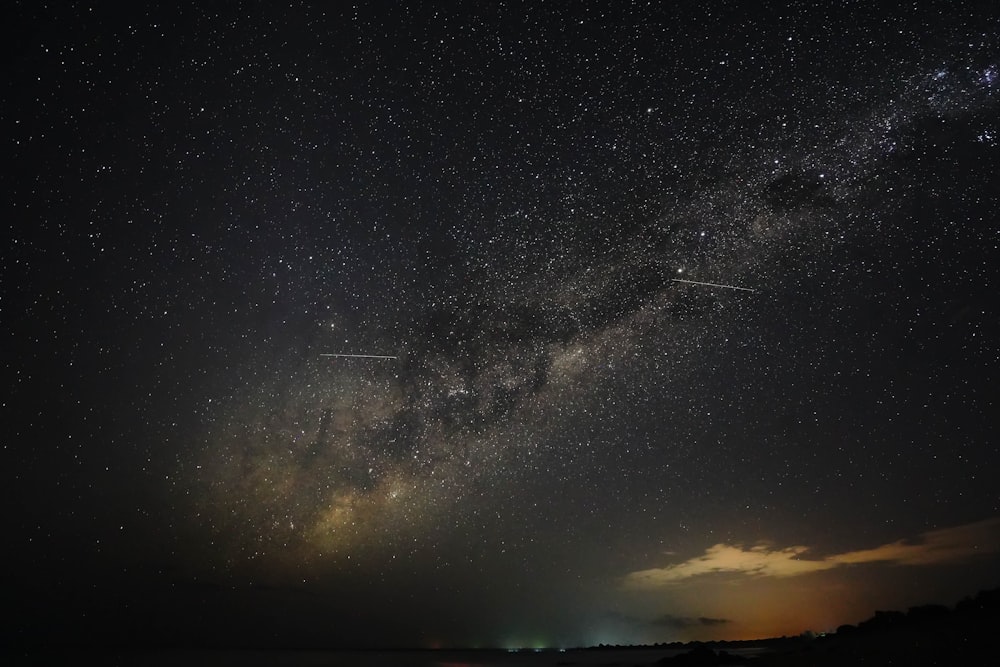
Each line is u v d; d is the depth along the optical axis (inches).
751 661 1135.6
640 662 2050.9
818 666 871.1
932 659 780.6
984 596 1055.0
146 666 2407.7
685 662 1288.1
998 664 705.0
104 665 2449.6
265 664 2566.4
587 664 2122.3
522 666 2186.3
